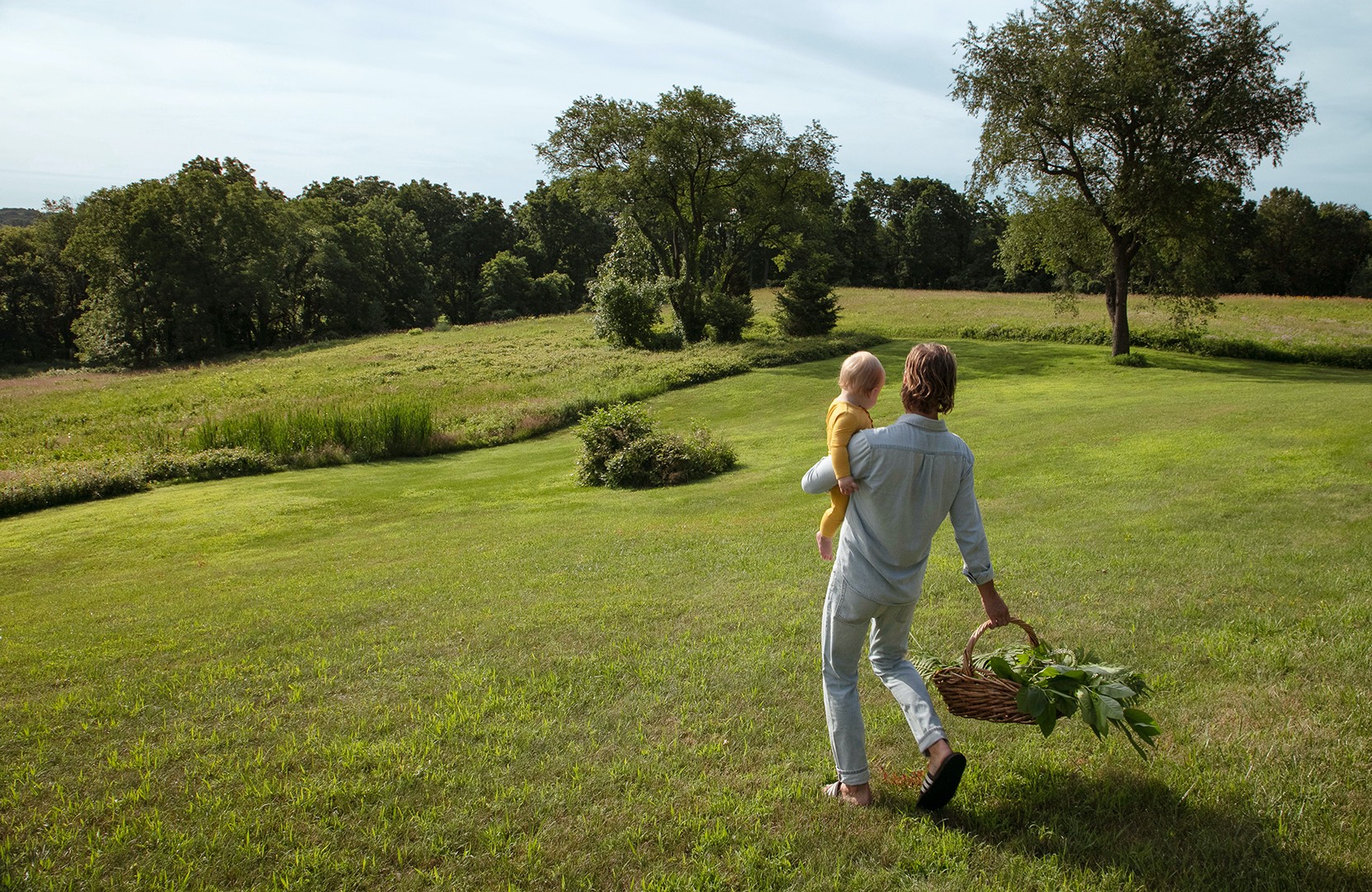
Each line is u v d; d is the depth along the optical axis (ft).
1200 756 10.57
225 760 11.86
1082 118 95.50
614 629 18.58
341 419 85.71
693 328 158.30
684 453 58.34
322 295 252.01
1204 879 8.09
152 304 218.79
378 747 11.96
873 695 13.53
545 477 65.57
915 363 9.20
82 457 81.46
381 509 54.85
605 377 121.90
